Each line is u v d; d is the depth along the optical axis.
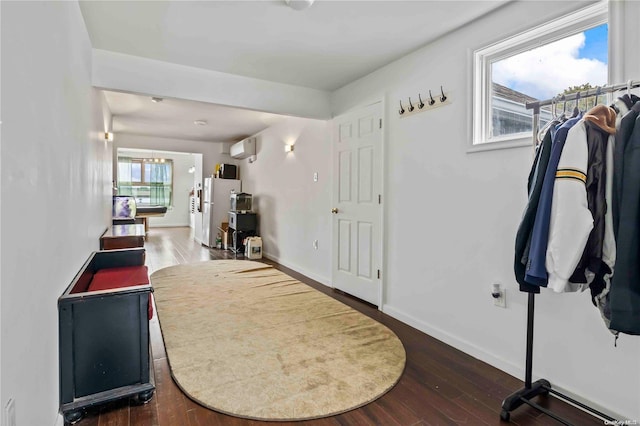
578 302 1.80
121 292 1.73
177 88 3.17
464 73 2.41
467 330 2.40
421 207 2.79
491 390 1.94
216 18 2.35
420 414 1.72
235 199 6.54
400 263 3.01
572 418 1.71
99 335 1.69
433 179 2.67
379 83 3.25
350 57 2.99
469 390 1.94
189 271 4.71
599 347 1.72
